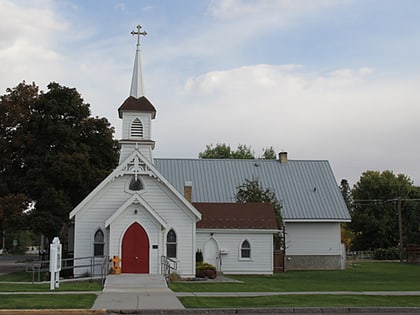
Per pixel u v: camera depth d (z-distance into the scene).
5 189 41.12
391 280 34.88
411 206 86.31
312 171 54.75
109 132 44.94
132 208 34.03
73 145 42.28
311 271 45.53
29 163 41.88
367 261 67.69
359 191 90.62
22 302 19.84
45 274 36.69
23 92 42.59
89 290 24.94
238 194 48.03
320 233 49.25
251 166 55.00
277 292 24.52
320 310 19.23
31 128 42.69
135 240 33.84
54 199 40.03
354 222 87.81
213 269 35.69
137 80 39.53
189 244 35.19
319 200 51.03
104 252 34.44
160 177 35.19
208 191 51.34
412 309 19.56
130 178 35.28
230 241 39.53
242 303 20.31
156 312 18.59
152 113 39.06
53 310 18.30
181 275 34.78
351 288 27.45
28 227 41.16
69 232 46.81
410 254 64.75
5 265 58.41
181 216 35.41
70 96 43.09
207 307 19.23
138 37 40.66
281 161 55.50
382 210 86.06
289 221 48.53
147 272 33.66
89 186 42.38
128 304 19.89
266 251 39.62
